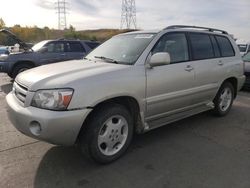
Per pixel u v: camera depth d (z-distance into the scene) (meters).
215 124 5.26
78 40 10.78
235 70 5.71
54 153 3.87
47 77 3.28
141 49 4.01
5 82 10.16
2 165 3.51
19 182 3.13
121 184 3.12
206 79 4.94
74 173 3.34
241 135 4.70
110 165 3.56
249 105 6.86
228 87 5.73
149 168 3.49
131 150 4.00
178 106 4.50
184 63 4.47
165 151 3.99
